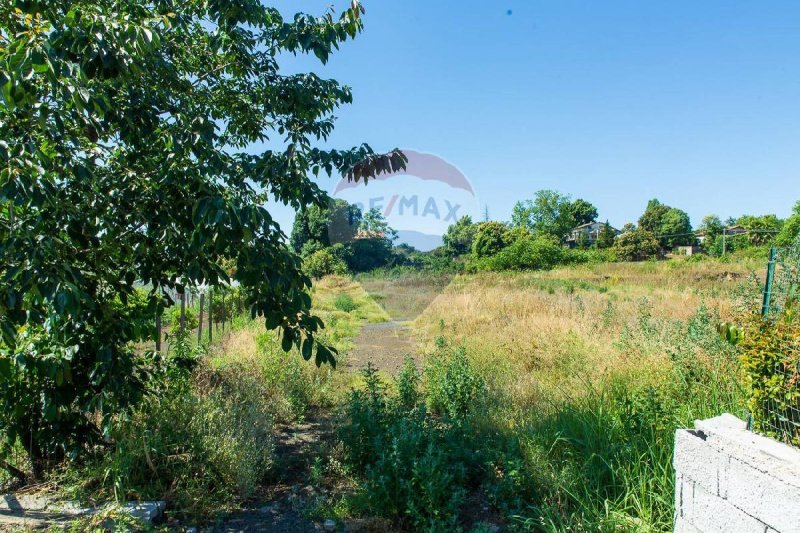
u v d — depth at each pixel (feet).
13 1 6.23
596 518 7.69
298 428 13.42
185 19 9.43
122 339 8.57
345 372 19.43
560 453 9.66
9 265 6.02
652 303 26.89
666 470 8.20
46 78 5.39
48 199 6.14
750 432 6.33
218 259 9.30
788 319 6.95
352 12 8.95
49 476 9.17
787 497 5.26
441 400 13.89
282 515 8.84
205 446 9.66
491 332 22.72
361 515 8.67
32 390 8.55
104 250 8.20
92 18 6.22
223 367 15.23
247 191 8.82
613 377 13.07
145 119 7.84
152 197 8.16
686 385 11.59
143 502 8.52
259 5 9.57
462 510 8.67
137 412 10.07
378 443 9.65
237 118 10.81
